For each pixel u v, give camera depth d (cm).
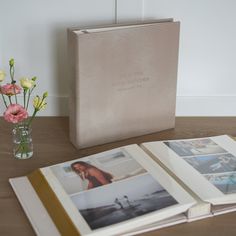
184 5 113
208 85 122
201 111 123
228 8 114
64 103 122
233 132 117
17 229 83
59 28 115
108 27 101
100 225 80
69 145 109
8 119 94
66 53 117
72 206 85
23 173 99
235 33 117
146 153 101
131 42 100
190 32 116
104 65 99
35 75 120
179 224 85
